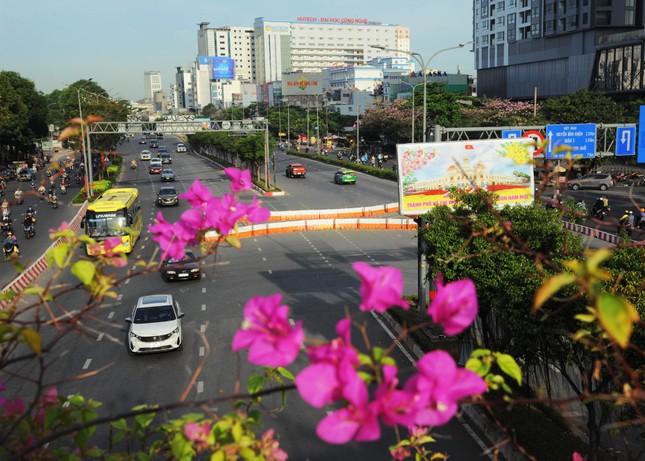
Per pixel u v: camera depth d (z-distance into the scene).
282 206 48.38
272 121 135.50
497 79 99.62
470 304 2.46
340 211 43.62
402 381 15.70
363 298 2.40
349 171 61.94
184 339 19.62
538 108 71.94
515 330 11.07
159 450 3.84
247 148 64.00
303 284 26.22
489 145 20.45
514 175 20.55
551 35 84.31
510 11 94.56
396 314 21.23
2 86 76.94
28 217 37.88
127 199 33.62
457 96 86.06
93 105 65.06
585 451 11.88
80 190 57.53
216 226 3.33
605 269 9.63
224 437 3.43
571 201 13.96
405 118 80.81
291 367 16.80
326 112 126.94
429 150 20.33
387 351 2.58
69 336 19.72
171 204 49.38
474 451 12.53
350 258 31.09
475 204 14.53
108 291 3.37
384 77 169.38
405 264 29.67
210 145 97.88
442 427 13.51
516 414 13.08
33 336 2.90
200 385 16.03
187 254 26.94
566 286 10.10
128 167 84.25
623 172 56.56
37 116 95.75
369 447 12.68
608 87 73.06
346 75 173.50
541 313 10.44
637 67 68.88
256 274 27.95
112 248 3.41
